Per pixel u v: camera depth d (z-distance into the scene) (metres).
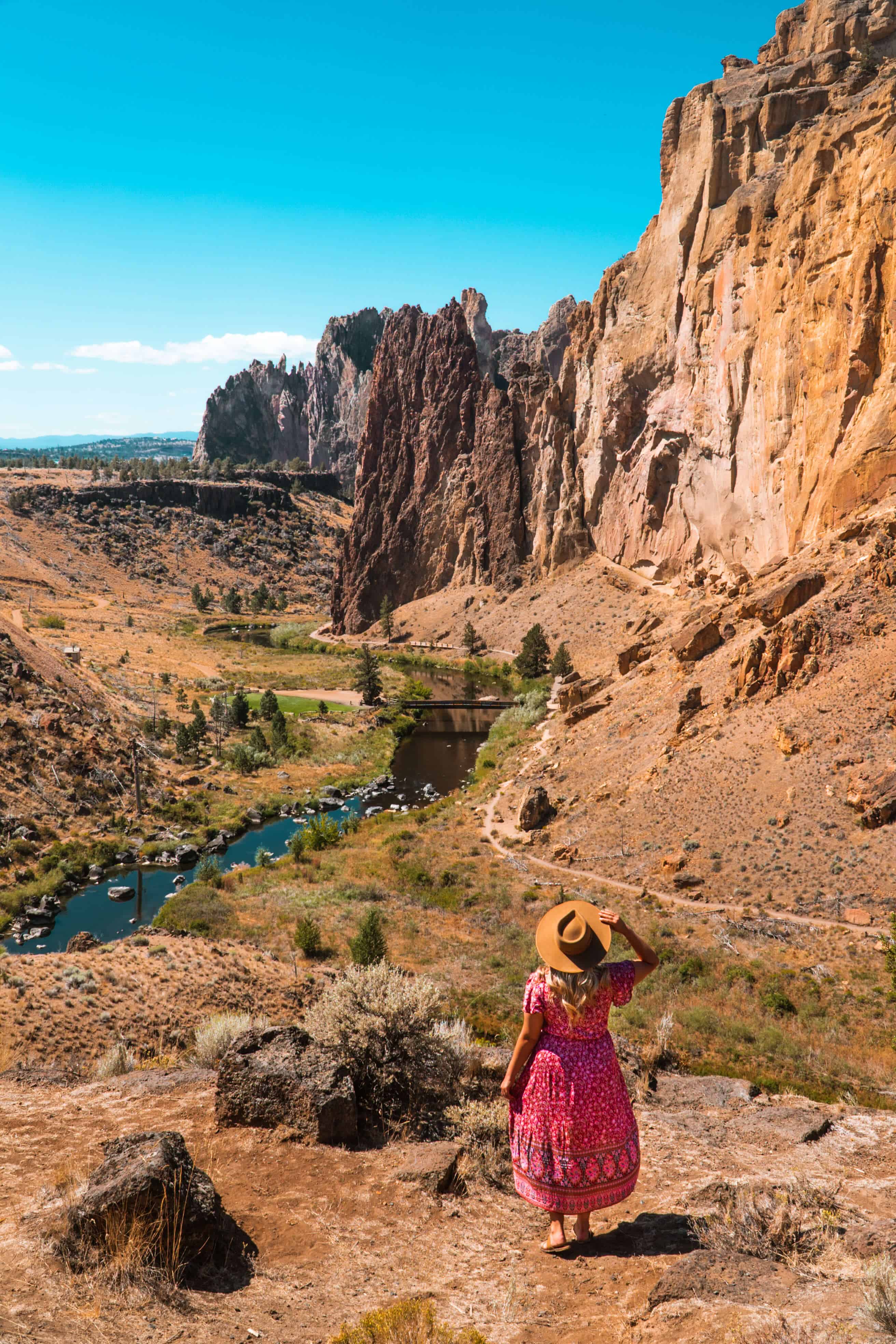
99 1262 5.59
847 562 69.25
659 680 83.06
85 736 80.12
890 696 56.34
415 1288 5.83
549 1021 6.22
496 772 85.19
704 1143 9.32
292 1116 8.48
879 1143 9.27
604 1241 6.40
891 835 49.38
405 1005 10.41
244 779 86.94
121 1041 13.38
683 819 57.91
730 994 38.31
